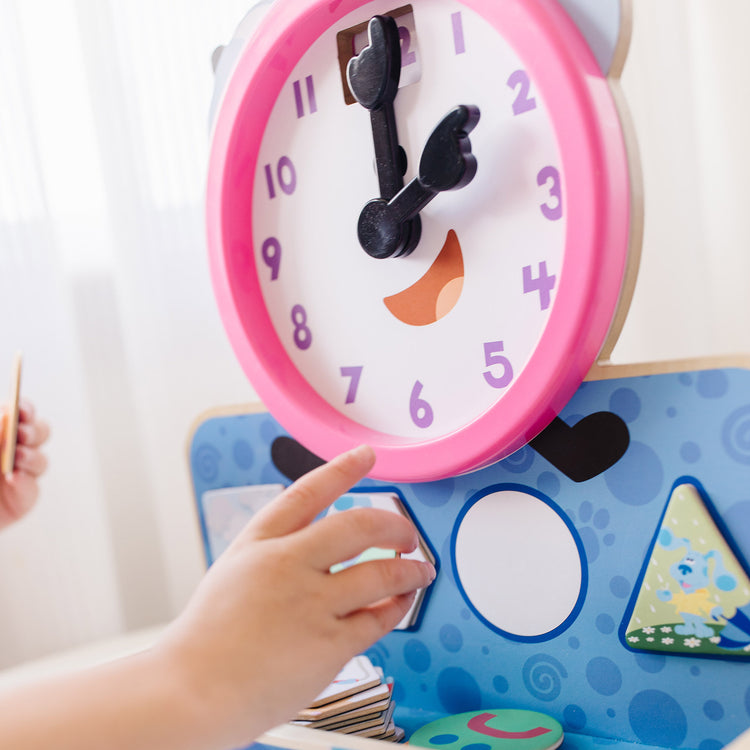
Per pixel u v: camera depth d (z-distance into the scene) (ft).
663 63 2.08
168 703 0.95
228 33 2.66
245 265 1.71
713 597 1.34
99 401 3.10
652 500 1.40
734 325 2.06
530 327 1.39
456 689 1.65
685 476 1.37
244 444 1.89
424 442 1.49
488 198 1.42
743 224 2.01
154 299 2.92
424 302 1.51
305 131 1.64
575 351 1.33
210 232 1.71
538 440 1.50
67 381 2.99
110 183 2.89
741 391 1.32
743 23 1.94
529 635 1.55
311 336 1.67
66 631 3.05
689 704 1.39
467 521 1.61
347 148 1.58
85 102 2.99
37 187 2.90
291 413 1.64
